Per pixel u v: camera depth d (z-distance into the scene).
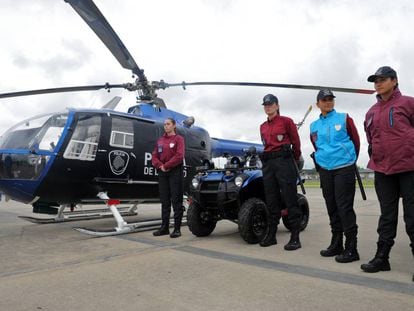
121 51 6.53
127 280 3.40
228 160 5.50
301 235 5.81
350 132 4.18
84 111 6.21
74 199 6.24
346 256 4.00
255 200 5.23
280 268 3.76
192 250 4.70
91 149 6.09
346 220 4.05
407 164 3.37
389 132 3.45
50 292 3.10
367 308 2.64
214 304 2.78
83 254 4.53
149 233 6.15
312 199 15.33
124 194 6.68
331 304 2.73
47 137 5.81
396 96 3.50
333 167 4.15
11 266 3.98
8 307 2.78
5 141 6.02
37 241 5.47
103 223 7.68
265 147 4.98
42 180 5.72
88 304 2.81
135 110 7.42
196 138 7.92
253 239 5.04
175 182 5.75
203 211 5.77
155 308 2.72
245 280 3.35
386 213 3.60
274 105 4.86
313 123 4.48
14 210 11.27
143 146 6.82
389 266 3.62
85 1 4.92
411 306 2.66
